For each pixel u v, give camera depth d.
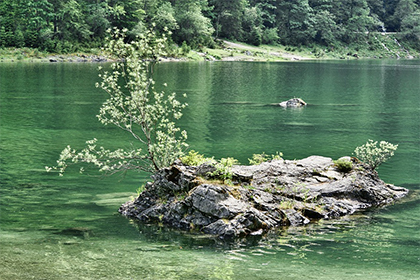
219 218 14.13
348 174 17.67
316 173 17.41
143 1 135.00
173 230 14.20
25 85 59.41
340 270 11.30
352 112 42.00
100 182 19.38
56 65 95.62
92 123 33.28
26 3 116.31
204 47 137.75
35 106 41.84
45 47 113.25
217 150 25.80
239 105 45.50
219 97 51.75
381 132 32.34
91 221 14.87
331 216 15.66
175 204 14.77
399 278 10.84
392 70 104.06
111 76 17.89
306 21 179.38
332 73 92.50
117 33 17.70
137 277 10.70
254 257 12.12
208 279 10.67
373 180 18.03
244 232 13.76
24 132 29.84
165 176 15.43
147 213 15.18
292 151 25.92
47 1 120.44
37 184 18.97
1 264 11.27
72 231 13.92
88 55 113.44
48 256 11.88
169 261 11.73
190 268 11.29
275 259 11.99
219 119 36.66
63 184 19.03
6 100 45.56
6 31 114.44
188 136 29.62
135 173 20.67
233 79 73.75
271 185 16.14
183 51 125.44
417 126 34.91
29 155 23.80
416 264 11.73
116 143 26.84
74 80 66.31
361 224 14.91
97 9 123.94
